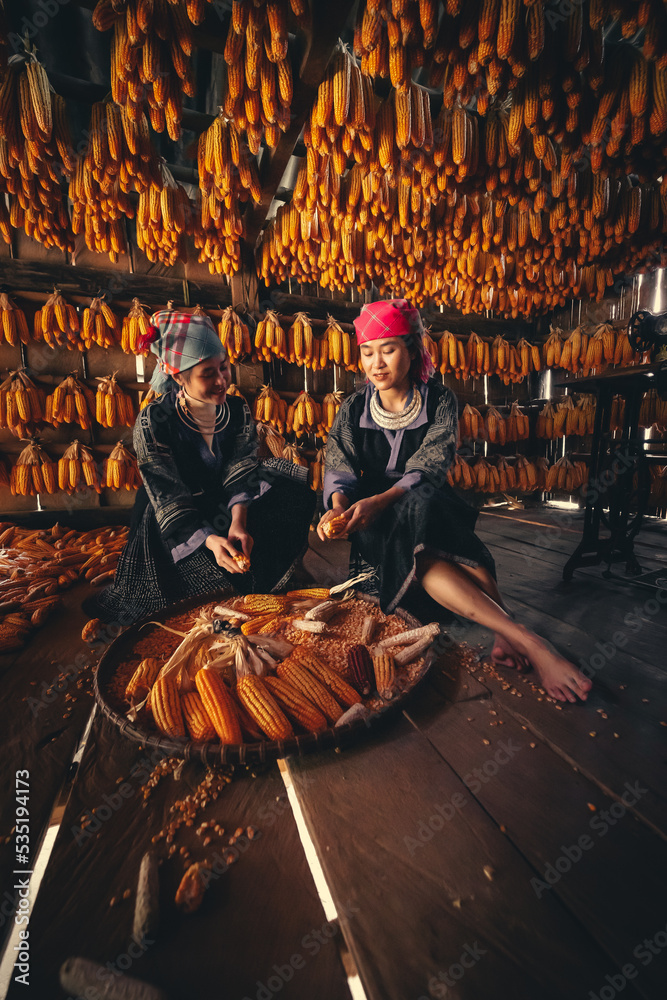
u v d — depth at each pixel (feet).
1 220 11.34
